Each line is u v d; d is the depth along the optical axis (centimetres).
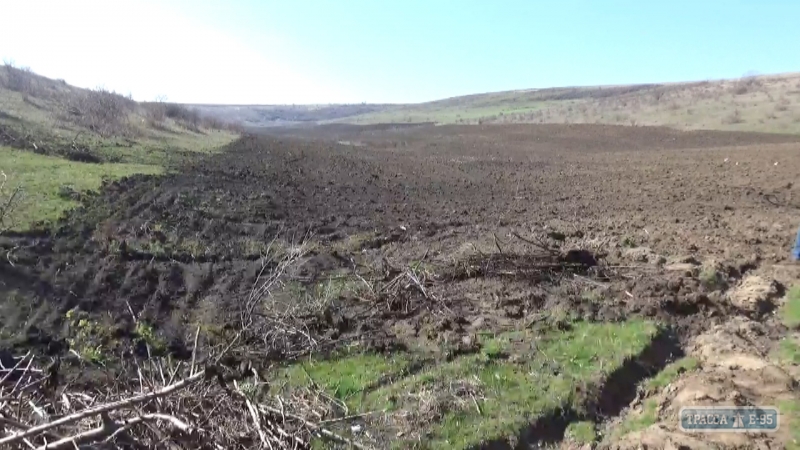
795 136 3444
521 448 554
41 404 452
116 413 433
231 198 1462
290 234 1210
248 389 577
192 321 797
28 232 1023
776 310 854
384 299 880
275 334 755
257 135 3925
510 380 650
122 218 1173
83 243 1015
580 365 679
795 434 552
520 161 2808
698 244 1145
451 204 1655
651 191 1834
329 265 1034
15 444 362
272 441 432
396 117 8244
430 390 632
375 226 1331
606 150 3328
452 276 970
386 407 603
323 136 5016
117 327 754
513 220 1435
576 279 950
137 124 2711
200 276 941
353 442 500
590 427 586
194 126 3391
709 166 2322
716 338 748
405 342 756
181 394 466
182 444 405
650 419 598
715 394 616
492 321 805
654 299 850
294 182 1850
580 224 1364
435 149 3538
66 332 736
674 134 3881
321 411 575
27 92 2539
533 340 745
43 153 1675
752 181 1923
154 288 888
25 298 805
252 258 1046
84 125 2286
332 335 774
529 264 998
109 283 882
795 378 648
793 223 1316
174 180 1597
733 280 964
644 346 721
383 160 2772
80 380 625
